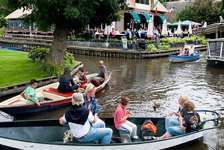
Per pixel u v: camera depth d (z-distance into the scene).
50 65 13.15
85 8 12.05
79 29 14.43
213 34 35.94
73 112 5.03
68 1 10.98
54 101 8.43
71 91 9.28
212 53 19.03
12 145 5.14
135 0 33.31
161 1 48.66
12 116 8.18
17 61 15.55
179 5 47.81
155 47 25.00
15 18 38.00
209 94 11.20
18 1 11.72
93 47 26.61
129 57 23.81
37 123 5.95
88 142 5.43
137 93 11.27
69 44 29.12
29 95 7.87
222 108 9.32
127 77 14.93
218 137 6.85
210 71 17.03
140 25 31.30
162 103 9.84
